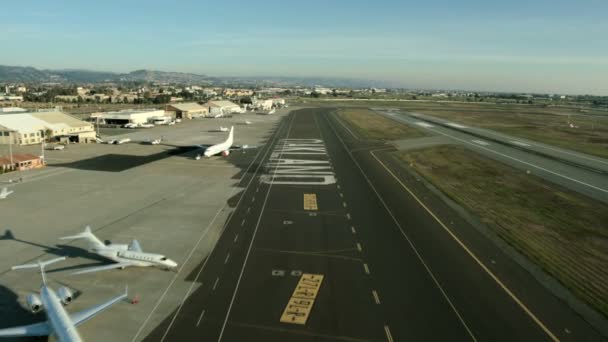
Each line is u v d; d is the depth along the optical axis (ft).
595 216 214.28
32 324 107.55
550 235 185.88
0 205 216.74
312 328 112.57
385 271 147.13
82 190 248.93
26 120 428.97
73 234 178.50
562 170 329.52
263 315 118.52
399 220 202.69
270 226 191.52
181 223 194.18
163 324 113.60
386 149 424.46
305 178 289.33
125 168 312.50
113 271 144.25
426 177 299.38
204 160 349.82
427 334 110.73
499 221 203.82
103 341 105.50
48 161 332.39
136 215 204.64
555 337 110.63
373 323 115.24
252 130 568.41
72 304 122.42
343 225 194.18
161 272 144.36
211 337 108.06
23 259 153.38
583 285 139.54
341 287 135.44
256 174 300.20
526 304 126.82
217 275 142.82
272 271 146.30
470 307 124.47
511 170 327.26
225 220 199.31
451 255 161.99
